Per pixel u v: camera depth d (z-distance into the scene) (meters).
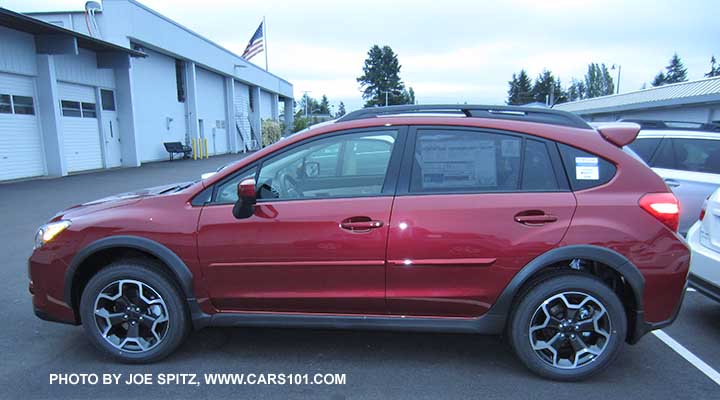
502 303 3.04
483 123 3.16
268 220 3.10
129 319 3.30
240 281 3.18
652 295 2.98
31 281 3.37
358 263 3.06
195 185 3.31
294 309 3.23
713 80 21.58
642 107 23.00
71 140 16.89
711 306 4.55
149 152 23.03
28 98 14.67
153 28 21.77
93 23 18.81
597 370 3.07
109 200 3.58
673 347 3.64
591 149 3.08
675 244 2.96
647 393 2.98
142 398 2.92
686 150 5.99
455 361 3.41
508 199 3.01
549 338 3.12
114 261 3.34
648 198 2.98
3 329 3.89
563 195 3.01
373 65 97.75
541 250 2.96
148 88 22.78
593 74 97.44
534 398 2.92
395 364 3.37
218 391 3.00
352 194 3.15
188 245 3.15
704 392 2.99
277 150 3.25
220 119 32.72
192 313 3.25
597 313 3.05
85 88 17.67
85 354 3.49
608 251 2.92
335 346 3.65
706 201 4.12
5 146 13.92
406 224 3.01
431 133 3.18
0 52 13.41
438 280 3.06
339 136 3.25
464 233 2.98
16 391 2.98
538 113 3.38
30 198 10.84
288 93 54.50
